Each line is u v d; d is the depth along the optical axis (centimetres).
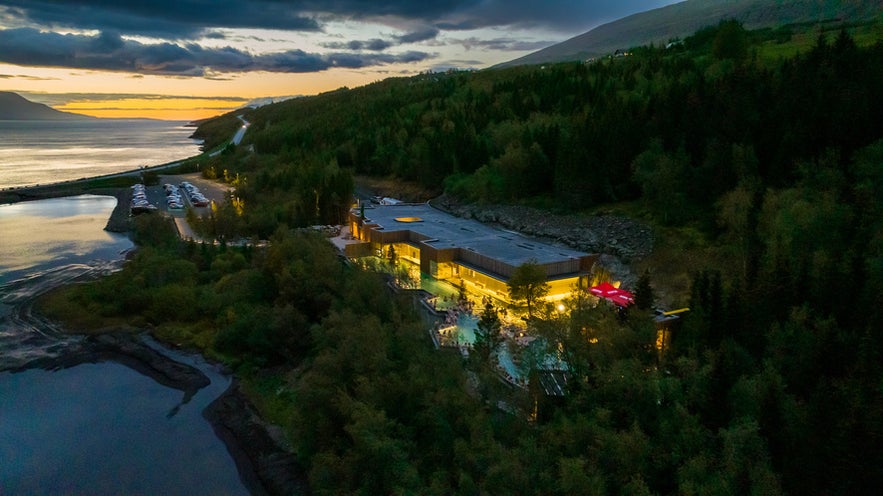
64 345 6569
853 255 3744
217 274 7900
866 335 2981
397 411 3516
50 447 4722
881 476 2227
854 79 6888
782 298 3603
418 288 6775
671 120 8188
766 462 2367
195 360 6144
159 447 4716
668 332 3891
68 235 11588
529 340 4725
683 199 7012
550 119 11594
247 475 4341
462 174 11419
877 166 5066
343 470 3250
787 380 2980
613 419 2889
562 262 6406
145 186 17038
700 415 2783
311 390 3916
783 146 6344
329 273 6538
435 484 2762
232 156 19988
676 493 2450
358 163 15362
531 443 2741
